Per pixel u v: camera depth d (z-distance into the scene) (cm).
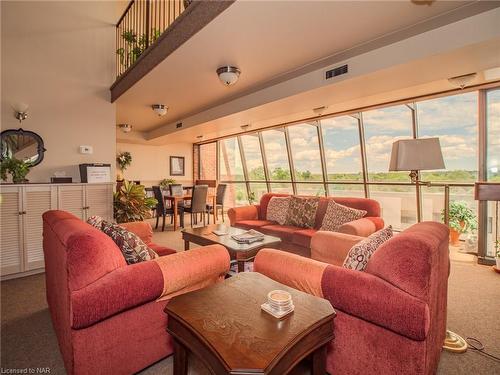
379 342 127
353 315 134
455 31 217
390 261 124
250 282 150
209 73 334
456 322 218
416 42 237
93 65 428
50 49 390
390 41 251
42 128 384
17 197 306
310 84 319
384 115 481
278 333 104
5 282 295
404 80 288
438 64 248
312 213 374
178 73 334
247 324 110
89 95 425
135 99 436
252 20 223
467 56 231
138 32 457
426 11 210
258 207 456
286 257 165
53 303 192
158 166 812
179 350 126
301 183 641
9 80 360
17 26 366
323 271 145
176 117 571
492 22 201
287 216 396
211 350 96
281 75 343
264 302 128
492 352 181
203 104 470
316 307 124
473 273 329
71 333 133
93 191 362
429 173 452
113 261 143
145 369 161
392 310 118
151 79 353
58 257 159
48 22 389
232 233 329
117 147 740
